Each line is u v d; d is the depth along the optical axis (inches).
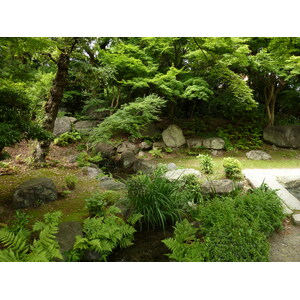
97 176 257.1
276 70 373.4
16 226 130.7
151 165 307.4
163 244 145.6
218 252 117.0
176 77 423.5
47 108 299.6
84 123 453.7
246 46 325.7
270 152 402.6
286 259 129.0
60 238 125.8
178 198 176.2
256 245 121.5
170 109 494.9
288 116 512.7
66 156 357.1
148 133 443.8
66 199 189.3
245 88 368.8
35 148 307.3
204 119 511.2
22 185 178.4
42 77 372.5
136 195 164.9
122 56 352.8
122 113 341.7
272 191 186.4
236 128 467.5
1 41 173.0
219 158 376.8
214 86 486.0
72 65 306.7
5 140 157.5
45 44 187.0
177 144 423.8
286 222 168.2
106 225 135.5
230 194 206.2
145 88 446.0
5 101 184.5
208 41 304.5
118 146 413.1
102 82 355.9
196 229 139.4
